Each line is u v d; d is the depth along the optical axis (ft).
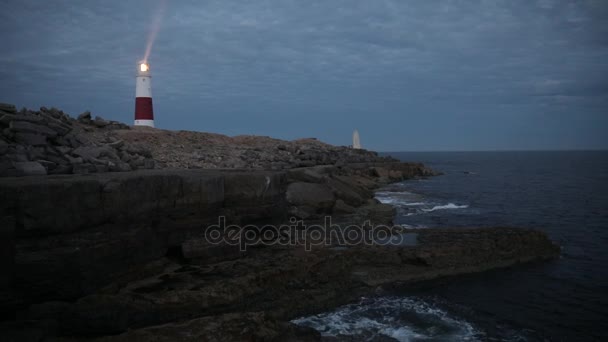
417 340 30.96
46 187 27.99
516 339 31.32
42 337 25.99
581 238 64.44
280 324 28.96
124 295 30.14
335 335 31.24
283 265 38.81
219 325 27.43
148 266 35.12
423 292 39.58
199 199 40.29
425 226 71.56
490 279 42.98
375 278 40.91
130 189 33.88
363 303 37.04
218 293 33.04
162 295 31.50
